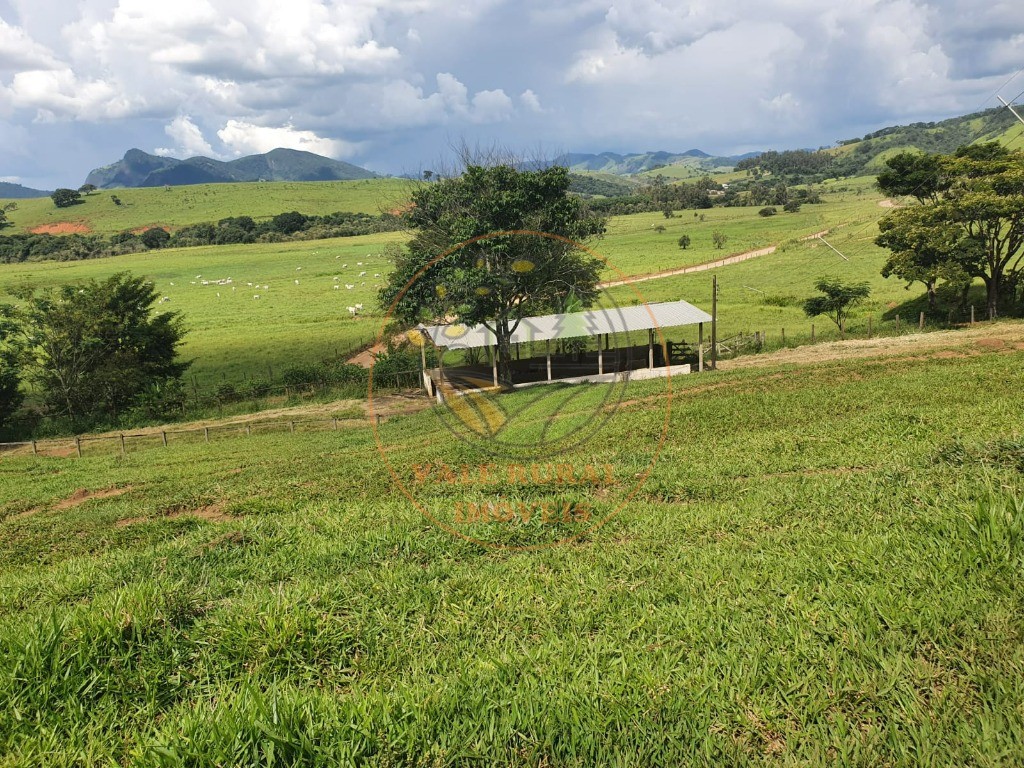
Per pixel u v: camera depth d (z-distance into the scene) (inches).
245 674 179.3
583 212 1398.9
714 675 163.5
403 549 311.3
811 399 725.9
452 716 152.5
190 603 231.0
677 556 269.0
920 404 633.6
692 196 7628.0
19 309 1587.1
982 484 275.0
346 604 232.1
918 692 147.6
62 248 6491.1
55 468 1055.0
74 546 474.9
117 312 1701.5
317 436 1127.0
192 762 138.5
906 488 312.2
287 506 492.4
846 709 147.1
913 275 1652.3
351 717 149.5
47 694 168.6
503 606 226.4
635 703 152.8
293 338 2571.4
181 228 7810.0
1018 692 138.6
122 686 178.5
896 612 178.4
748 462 454.0
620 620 208.8
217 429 1309.1
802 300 2476.6
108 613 203.9
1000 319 1582.2
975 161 1738.4
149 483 801.6
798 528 286.2
